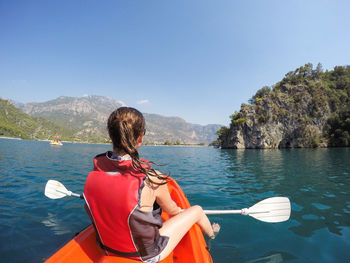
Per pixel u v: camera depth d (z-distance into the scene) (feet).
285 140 197.88
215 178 25.30
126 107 4.50
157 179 4.38
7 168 28.84
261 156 68.85
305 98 208.23
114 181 4.00
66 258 5.13
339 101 229.45
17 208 13.10
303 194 17.42
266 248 8.49
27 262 7.58
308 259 7.72
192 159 58.08
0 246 8.61
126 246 4.23
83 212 12.54
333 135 193.98
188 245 6.48
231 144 201.98
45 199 15.02
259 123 192.95
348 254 8.06
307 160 51.01
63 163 38.01
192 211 6.10
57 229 10.25
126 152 4.11
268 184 21.48
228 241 9.05
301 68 280.92
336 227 10.63
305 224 10.99
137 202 3.89
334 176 26.58
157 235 4.58
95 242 6.02
